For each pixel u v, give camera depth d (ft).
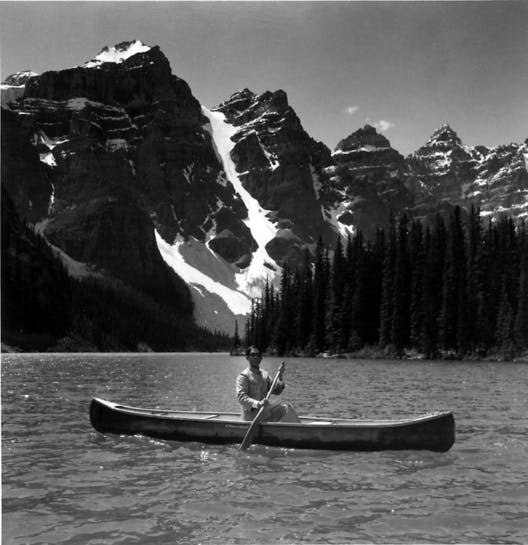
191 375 141.08
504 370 162.20
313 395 78.43
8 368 171.22
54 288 527.40
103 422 44.39
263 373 42.04
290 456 36.70
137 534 22.09
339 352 306.96
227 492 27.94
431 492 28.07
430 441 37.45
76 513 24.56
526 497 27.20
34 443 40.96
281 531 22.43
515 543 21.35
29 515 24.29
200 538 21.63
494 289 270.87
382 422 40.09
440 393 82.28
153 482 29.91
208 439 40.52
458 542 21.34
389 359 272.92
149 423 42.52
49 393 84.02
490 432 45.80
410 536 21.98
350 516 24.25
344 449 37.96
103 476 31.19
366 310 307.17
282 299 378.32
